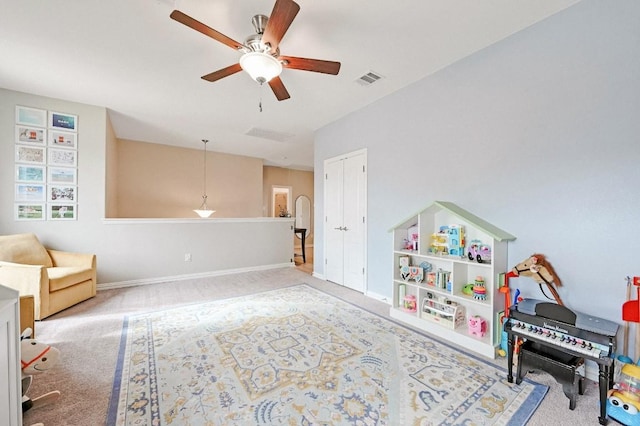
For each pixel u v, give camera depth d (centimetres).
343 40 232
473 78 253
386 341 235
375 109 358
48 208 351
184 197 629
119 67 277
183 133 515
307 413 151
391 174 336
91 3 190
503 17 206
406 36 227
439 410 153
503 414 150
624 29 175
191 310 307
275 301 340
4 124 327
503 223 233
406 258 291
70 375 184
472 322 233
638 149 170
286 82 307
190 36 227
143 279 421
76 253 352
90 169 377
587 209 189
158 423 143
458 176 265
